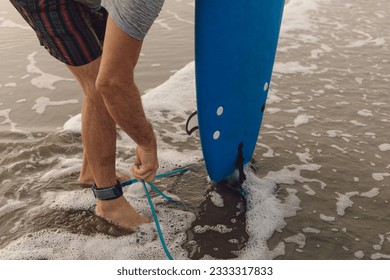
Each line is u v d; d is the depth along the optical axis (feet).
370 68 12.84
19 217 7.28
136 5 4.30
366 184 7.98
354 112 10.41
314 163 8.57
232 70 6.59
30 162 8.66
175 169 8.45
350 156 8.76
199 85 6.29
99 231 6.97
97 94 5.86
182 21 16.34
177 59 13.35
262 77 7.33
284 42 14.80
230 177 8.16
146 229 7.00
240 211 7.40
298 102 10.89
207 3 5.67
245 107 7.30
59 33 5.54
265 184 8.02
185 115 10.44
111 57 4.65
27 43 14.08
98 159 6.42
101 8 5.89
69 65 5.87
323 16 17.40
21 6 5.52
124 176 7.97
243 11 6.16
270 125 9.86
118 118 5.24
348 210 7.38
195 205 7.54
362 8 18.34
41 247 6.69
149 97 11.16
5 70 12.39
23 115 10.29
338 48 14.33
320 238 6.84
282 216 7.28
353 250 6.61
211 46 6.06
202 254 6.59
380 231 6.95
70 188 7.94
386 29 16.01
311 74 12.44
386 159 8.68
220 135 7.16
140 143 5.67
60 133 9.55
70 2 5.42
